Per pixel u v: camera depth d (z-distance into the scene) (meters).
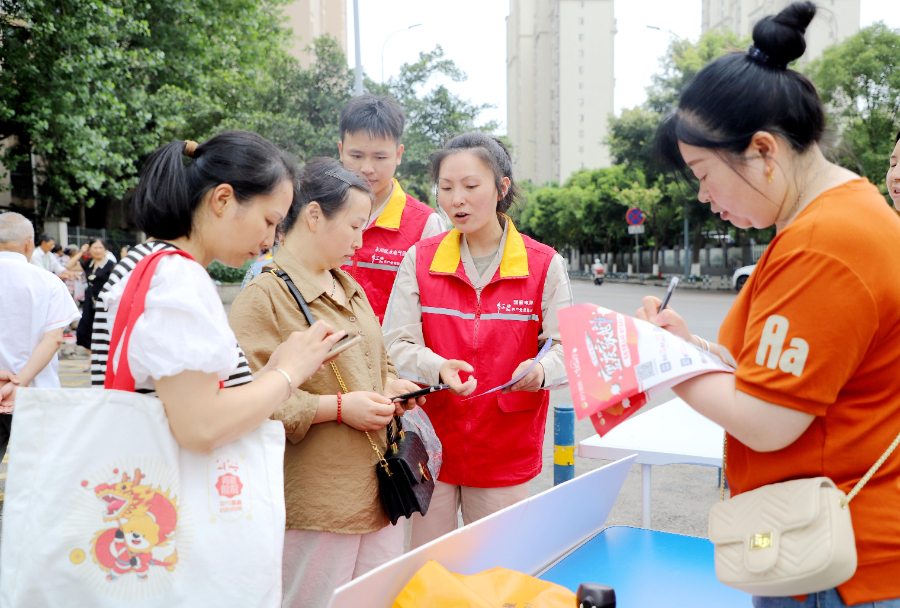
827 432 1.19
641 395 1.31
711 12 69.94
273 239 1.61
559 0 94.25
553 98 100.81
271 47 21.73
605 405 1.27
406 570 1.52
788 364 1.14
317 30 63.28
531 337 2.62
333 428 2.00
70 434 1.30
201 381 1.35
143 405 1.33
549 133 107.56
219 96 19.30
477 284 2.65
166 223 1.51
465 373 2.59
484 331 2.58
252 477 1.44
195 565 1.35
